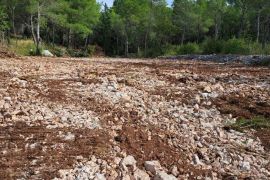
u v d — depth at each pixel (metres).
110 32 86.56
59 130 9.23
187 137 9.55
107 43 87.00
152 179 7.49
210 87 14.40
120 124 9.99
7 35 61.66
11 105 11.11
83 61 28.94
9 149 8.19
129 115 10.83
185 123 10.59
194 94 13.47
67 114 10.48
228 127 10.37
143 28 71.06
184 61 31.36
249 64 26.22
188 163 8.24
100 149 8.25
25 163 7.62
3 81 14.49
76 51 71.69
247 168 8.23
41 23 52.66
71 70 19.19
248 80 16.50
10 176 7.15
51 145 8.39
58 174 7.23
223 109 11.83
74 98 12.20
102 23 87.81
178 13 72.56
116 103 11.93
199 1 81.50
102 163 7.73
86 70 19.47
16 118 10.01
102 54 81.06
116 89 13.71
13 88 13.27
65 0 62.69
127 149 8.49
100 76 16.52
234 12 75.38
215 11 71.50
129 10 67.56
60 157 7.86
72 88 13.60
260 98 12.88
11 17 61.75
